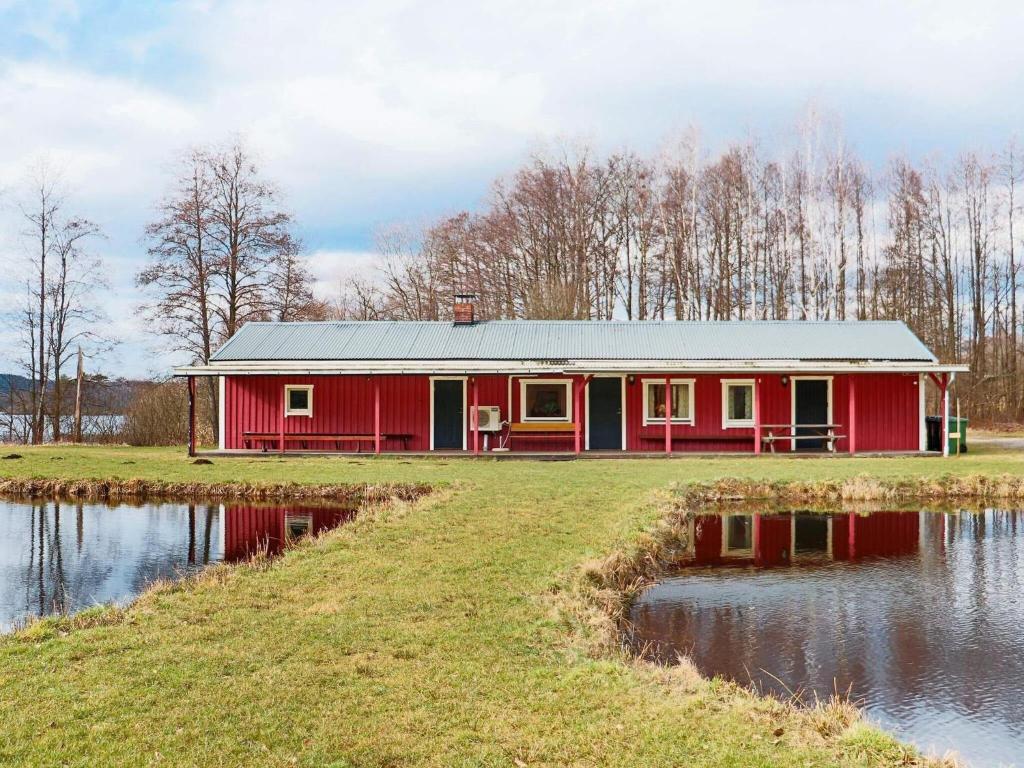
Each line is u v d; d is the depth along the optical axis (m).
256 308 35.03
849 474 17.59
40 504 15.96
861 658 7.32
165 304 33.16
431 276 53.47
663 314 47.22
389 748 4.64
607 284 48.31
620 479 16.50
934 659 7.30
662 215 45.31
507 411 24.36
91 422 37.12
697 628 8.17
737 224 45.62
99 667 5.84
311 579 8.40
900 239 46.81
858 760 4.67
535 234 47.69
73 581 10.16
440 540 10.30
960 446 23.78
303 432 24.69
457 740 4.75
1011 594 9.52
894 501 16.19
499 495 14.12
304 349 25.66
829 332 25.97
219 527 13.54
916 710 6.21
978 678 6.86
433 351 25.30
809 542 12.52
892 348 24.64
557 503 13.23
